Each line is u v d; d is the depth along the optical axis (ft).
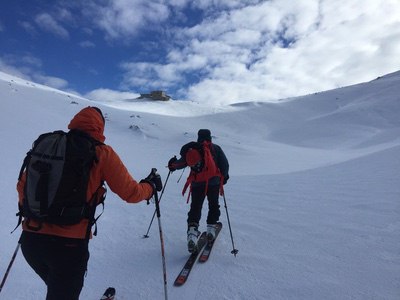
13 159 40.37
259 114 239.09
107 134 108.88
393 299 9.77
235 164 88.43
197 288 11.28
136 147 97.35
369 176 25.64
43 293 11.12
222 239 15.69
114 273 12.60
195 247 13.41
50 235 7.38
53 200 7.24
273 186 27.37
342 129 187.83
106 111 146.30
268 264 12.68
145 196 8.80
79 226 7.58
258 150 118.42
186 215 20.15
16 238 15.78
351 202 19.47
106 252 14.53
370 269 11.57
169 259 13.78
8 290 11.24
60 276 7.53
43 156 7.48
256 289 10.94
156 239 16.06
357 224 15.85
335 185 24.50
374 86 274.36
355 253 12.89
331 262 12.39
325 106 254.88
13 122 81.35
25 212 7.34
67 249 7.44
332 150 144.36
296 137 187.83
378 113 203.82
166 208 21.90
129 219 19.38
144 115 162.20
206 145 15.40
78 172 7.42
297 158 101.50
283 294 10.53
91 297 11.05
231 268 12.56
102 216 19.94
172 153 92.43
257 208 20.65
